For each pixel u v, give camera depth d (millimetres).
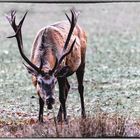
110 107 36094
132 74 50406
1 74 51594
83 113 32469
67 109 35719
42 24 97750
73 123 26750
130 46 74312
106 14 107750
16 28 28484
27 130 27141
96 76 49719
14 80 48281
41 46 29312
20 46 27844
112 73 51250
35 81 28938
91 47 73938
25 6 101938
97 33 91750
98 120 26406
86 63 58844
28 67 28078
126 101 38219
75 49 31203
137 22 102625
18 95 41188
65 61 30359
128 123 28656
